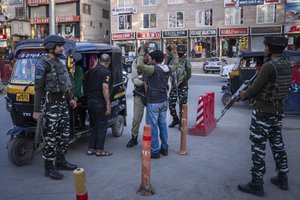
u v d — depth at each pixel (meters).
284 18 35.16
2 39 34.03
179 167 5.71
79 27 46.44
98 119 6.34
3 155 6.50
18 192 4.77
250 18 36.53
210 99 8.51
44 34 48.75
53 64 5.09
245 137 7.78
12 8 49.75
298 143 7.30
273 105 4.49
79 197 2.74
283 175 4.82
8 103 6.20
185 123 6.39
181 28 39.59
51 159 5.25
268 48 4.53
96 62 6.58
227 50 38.25
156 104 6.05
